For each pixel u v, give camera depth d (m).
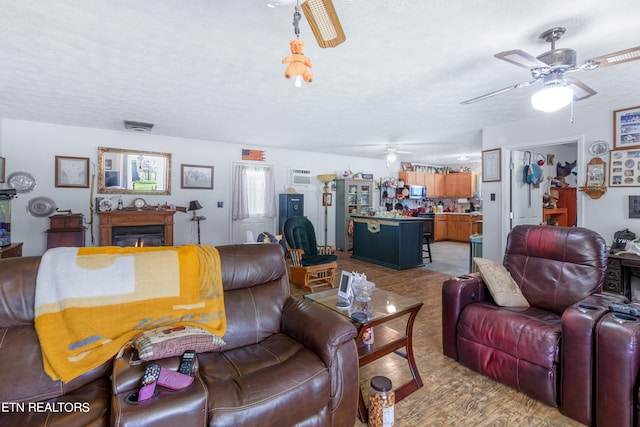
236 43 2.06
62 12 1.71
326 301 2.21
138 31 1.92
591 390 1.63
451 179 9.05
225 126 4.52
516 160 4.32
